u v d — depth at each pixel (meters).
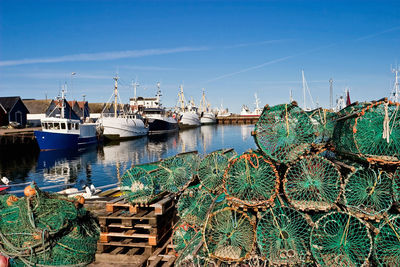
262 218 5.15
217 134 62.44
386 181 4.94
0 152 34.34
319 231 4.78
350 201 5.03
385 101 5.00
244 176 5.45
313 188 5.16
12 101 51.59
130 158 31.72
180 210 6.43
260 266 5.07
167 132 67.25
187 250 5.37
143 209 6.86
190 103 100.56
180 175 7.51
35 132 36.03
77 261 5.91
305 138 5.70
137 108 70.00
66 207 6.12
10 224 5.87
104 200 8.99
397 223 4.81
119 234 6.23
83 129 41.75
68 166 26.92
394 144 5.30
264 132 5.63
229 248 5.34
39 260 5.77
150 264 5.62
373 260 4.73
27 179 21.66
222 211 5.34
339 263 4.64
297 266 5.00
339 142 5.86
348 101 41.97
